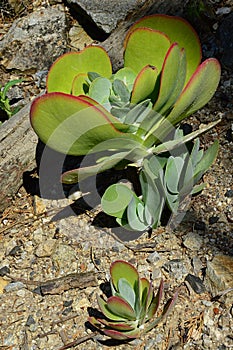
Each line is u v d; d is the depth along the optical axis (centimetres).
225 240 118
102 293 115
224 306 110
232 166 127
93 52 119
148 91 110
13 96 147
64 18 157
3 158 125
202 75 107
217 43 145
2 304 116
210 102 136
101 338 110
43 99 103
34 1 163
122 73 118
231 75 140
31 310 115
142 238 120
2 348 111
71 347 110
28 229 125
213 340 108
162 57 116
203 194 124
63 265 119
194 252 117
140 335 109
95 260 119
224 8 150
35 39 153
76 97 102
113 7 152
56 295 116
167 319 111
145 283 107
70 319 113
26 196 130
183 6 145
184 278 115
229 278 111
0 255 122
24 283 117
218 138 131
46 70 153
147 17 118
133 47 116
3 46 153
